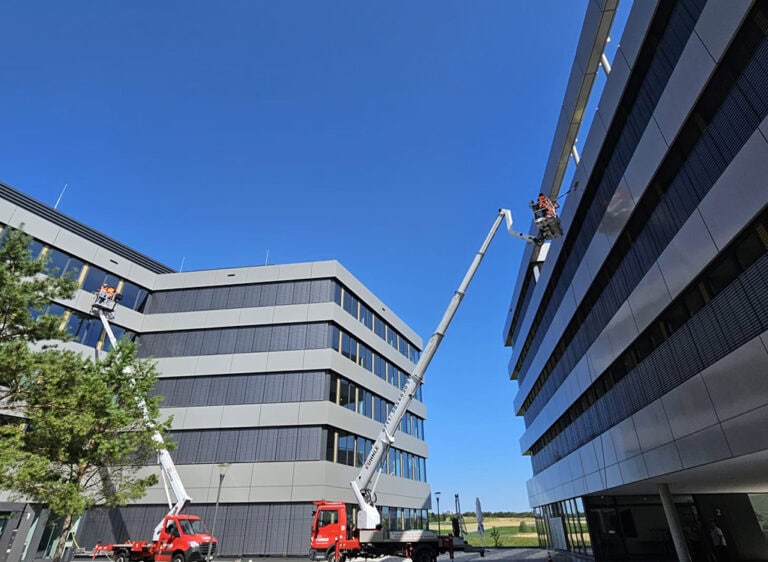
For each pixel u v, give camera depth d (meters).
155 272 33.03
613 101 13.25
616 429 15.40
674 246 10.62
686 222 10.03
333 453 26.80
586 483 19.78
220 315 30.42
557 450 26.34
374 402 32.97
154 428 18.23
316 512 18.47
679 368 11.02
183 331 30.30
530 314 29.25
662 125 10.60
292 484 25.03
